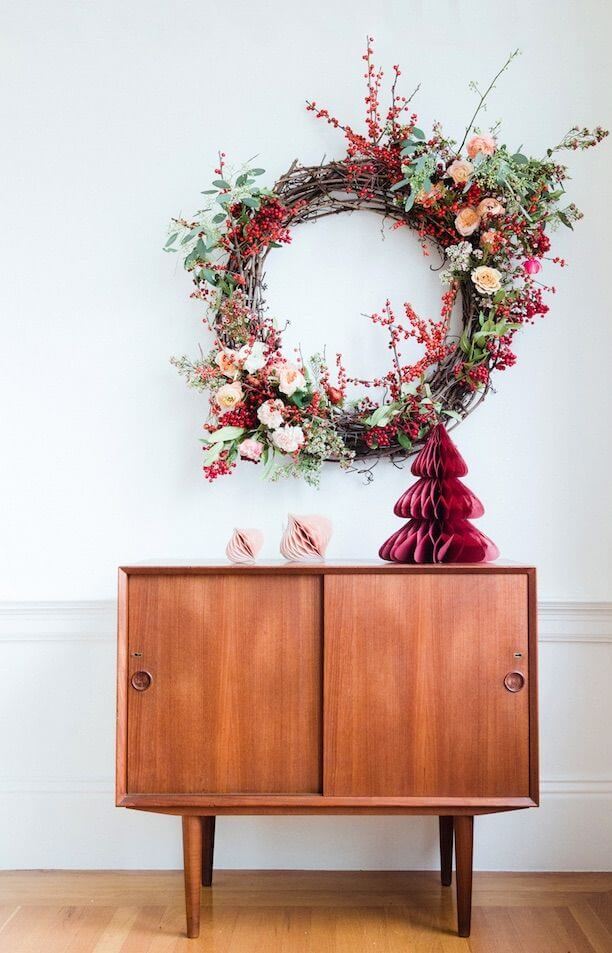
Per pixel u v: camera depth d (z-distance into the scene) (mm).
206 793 2037
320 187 2568
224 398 2428
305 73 2635
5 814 2557
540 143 2609
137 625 2051
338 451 2473
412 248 2604
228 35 2645
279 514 2598
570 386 2598
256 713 2041
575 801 2523
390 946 2023
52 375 2623
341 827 2533
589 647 2559
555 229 2533
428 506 2150
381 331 2604
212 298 2592
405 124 2617
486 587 2035
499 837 2525
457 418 2490
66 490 2611
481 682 2031
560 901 2279
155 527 2605
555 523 2584
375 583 2033
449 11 2629
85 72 2646
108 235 2635
